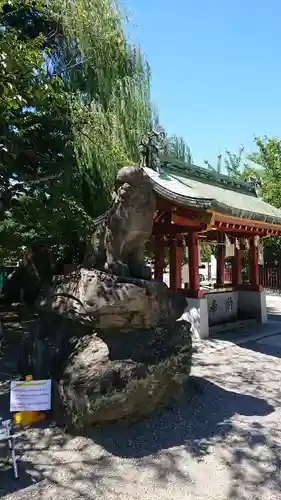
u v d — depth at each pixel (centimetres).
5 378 602
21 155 891
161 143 901
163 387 465
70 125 898
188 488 326
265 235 1108
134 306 430
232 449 390
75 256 1228
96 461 365
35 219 843
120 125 1099
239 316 1152
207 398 526
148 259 1440
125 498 312
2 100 546
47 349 496
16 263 1727
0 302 1341
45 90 640
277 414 478
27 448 388
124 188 460
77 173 1042
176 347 480
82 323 452
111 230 472
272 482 336
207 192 861
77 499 310
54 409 446
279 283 1961
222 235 1089
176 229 914
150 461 366
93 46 1080
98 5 1076
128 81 1155
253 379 619
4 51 523
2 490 321
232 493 320
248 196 1114
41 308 534
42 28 1033
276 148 2095
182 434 420
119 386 397
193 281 927
